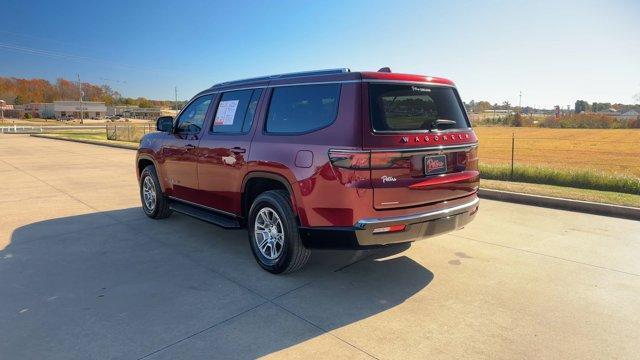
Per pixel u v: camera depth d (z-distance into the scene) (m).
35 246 5.35
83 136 36.88
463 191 4.30
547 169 10.03
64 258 4.91
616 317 3.53
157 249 5.25
